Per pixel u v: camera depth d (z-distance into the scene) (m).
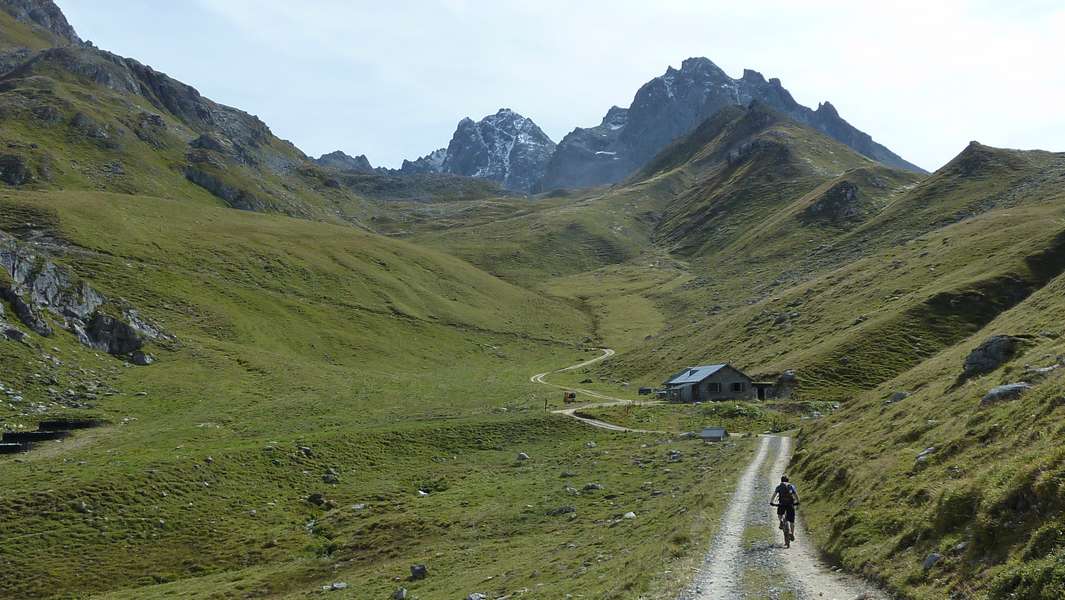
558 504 53.25
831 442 44.69
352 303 184.25
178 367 110.44
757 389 114.56
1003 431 24.80
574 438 86.88
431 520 53.12
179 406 93.06
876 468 30.42
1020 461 19.42
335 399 106.62
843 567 22.09
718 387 114.62
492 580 33.94
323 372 127.31
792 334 145.75
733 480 44.47
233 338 135.75
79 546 49.16
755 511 33.56
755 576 22.00
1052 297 70.31
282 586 43.66
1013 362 36.88
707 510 34.00
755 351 144.00
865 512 25.39
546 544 41.56
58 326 104.31
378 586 39.28
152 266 160.38
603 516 46.69
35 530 49.94
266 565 48.38
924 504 22.53
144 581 46.31
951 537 19.14
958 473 23.70
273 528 55.47
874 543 22.53
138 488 57.56
